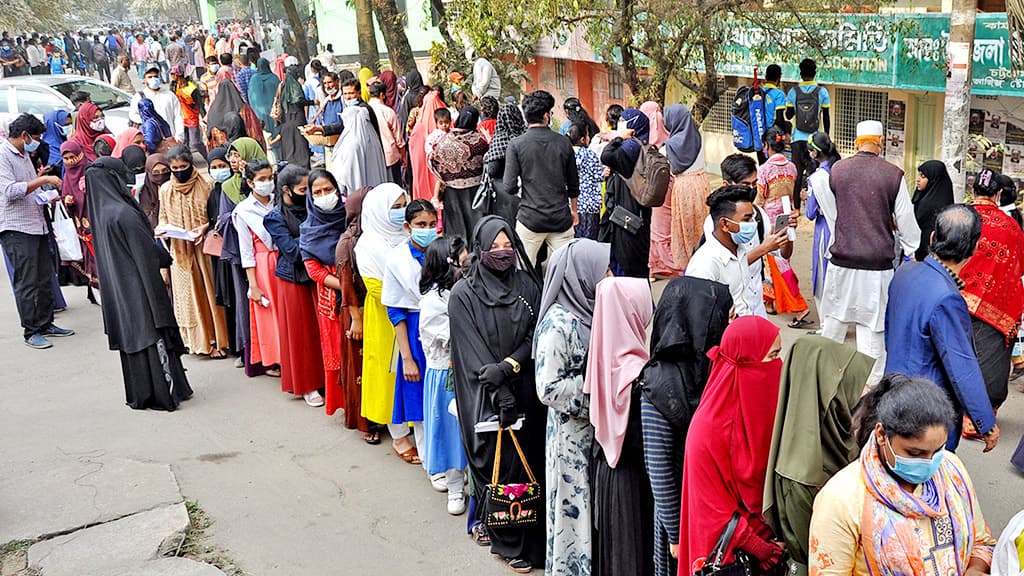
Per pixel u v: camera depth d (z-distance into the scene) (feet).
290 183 22.74
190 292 27.22
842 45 37.40
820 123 36.78
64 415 23.73
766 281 26.78
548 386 14.37
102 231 22.98
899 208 20.25
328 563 17.04
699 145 29.73
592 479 14.71
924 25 34.01
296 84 53.78
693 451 11.98
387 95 44.80
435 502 19.12
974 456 19.40
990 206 18.04
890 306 14.99
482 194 27.99
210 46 100.78
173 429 22.81
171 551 17.44
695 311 12.79
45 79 58.70
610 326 13.57
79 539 17.71
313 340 23.62
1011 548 9.66
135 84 121.29
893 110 39.55
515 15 35.65
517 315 16.22
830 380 11.06
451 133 29.86
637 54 40.52
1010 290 17.95
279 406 24.08
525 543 16.35
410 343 19.43
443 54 47.52
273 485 19.95
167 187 26.55
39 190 30.48
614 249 24.94
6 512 18.67
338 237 21.93
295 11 72.02
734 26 38.06
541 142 25.02
